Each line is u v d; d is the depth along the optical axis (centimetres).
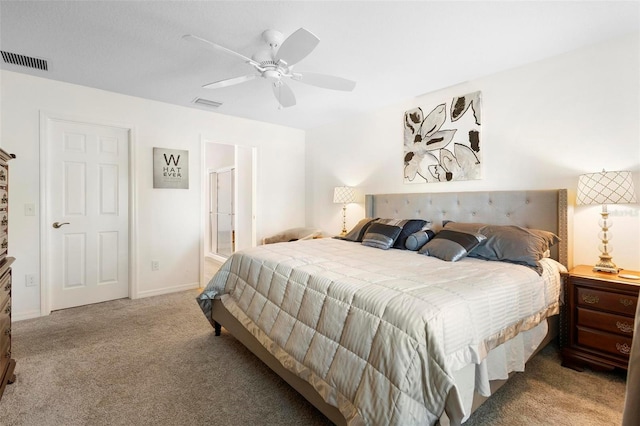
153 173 360
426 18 197
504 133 278
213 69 274
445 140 317
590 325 201
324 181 466
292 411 167
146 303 337
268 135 459
